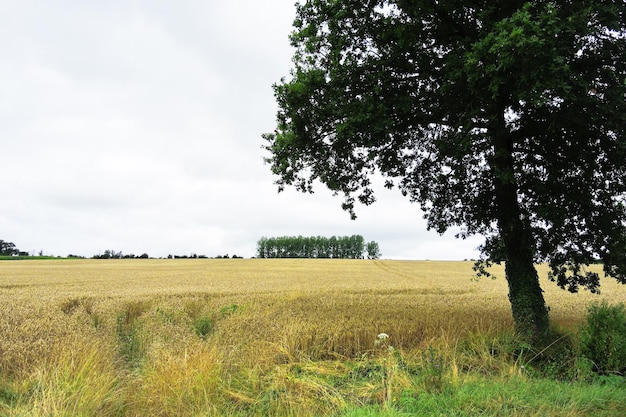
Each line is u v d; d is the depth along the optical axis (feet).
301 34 36.50
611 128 28.27
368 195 42.09
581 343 26.91
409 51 34.35
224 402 20.34
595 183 32.99
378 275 143.13
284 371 23.71
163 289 82.28
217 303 55.47
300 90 34.01
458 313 41.57
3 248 337.72
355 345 31.24
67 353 23.15
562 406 18.19
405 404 17.90
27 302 52.11
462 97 31.58
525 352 29.99
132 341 34.88
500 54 23.97
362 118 30.58
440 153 31.76
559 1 28.07
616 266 34.40
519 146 36.70
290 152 37.04
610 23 27.94
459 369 24.72
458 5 31.99
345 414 17.17
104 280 110.42
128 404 20.07
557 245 36.45
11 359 25.16
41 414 17.44
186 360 22.34
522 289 34.81
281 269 173.99
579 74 28.78
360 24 36.19
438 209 41.96
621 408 18.33
